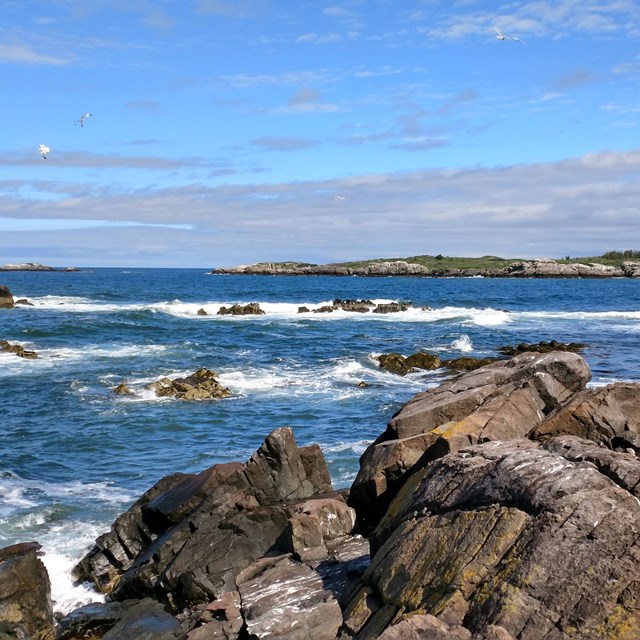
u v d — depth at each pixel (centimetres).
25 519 1612
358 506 1382
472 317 6494
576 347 4347
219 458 2100
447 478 981
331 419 2542
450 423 1394
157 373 3447
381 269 19488
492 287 13362
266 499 1452
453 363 3650
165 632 1145
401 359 3712
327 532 1284
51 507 1680
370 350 4341
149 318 6119
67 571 1406
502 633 754
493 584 816
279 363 3800
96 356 3956
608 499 830
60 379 3259
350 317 6550
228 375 3409
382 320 6259
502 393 1465
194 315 6594
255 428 2434
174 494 1473
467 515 906
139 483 1878
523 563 814
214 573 1280
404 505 1059
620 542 792
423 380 3344
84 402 2812
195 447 2211
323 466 1550
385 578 930
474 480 941
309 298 9725
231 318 6366
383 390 3072
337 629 937
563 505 835
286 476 1470
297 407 2738
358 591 974
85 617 1224
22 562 1230
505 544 847
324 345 4556
